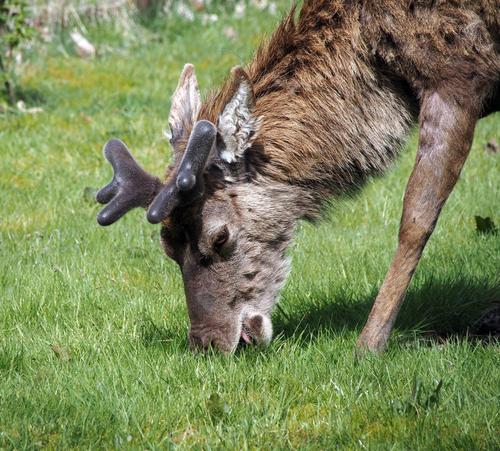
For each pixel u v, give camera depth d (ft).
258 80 34.19
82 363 32.53
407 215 32.45
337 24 33.71
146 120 65.00
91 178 55.06
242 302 33.24
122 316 37.22
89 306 38.27
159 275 41.91
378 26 32.76
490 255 41.70
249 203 32.99
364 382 29.89
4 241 46.21
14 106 67.21
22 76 75.51
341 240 45.03
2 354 33.35
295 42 34.06
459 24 31.83
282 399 29.04
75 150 59.67
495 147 58.65
